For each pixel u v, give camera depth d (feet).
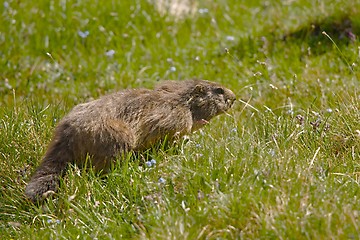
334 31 81.61
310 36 81.97
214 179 47.44
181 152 51.85
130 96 55.36
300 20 86.53
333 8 84.79
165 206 45.47
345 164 50.26
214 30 93.66
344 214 41.32
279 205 42.52
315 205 42.80
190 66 82.89
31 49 88.12
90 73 83.20
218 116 63.87
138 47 89.92
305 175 45.96
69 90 77.97
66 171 51.65
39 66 84.17
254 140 53.36
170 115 55.88
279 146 52.47
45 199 50.42
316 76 70.90
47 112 63.21
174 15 97.25
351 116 55.62
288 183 45.01
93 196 49.47
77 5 94.27
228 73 79.61
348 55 74.33
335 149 53.42
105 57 87.35
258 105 66.54
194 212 43.80
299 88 68.39
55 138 52.54
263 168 47.21
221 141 52.95
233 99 60.75
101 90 77.71
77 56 87.66
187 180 47.42
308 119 57.93
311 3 91.71
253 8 100.63
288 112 60.08
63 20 92.02
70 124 52.37
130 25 93.71
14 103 63.46
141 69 83.61
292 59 78.54
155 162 50.60
